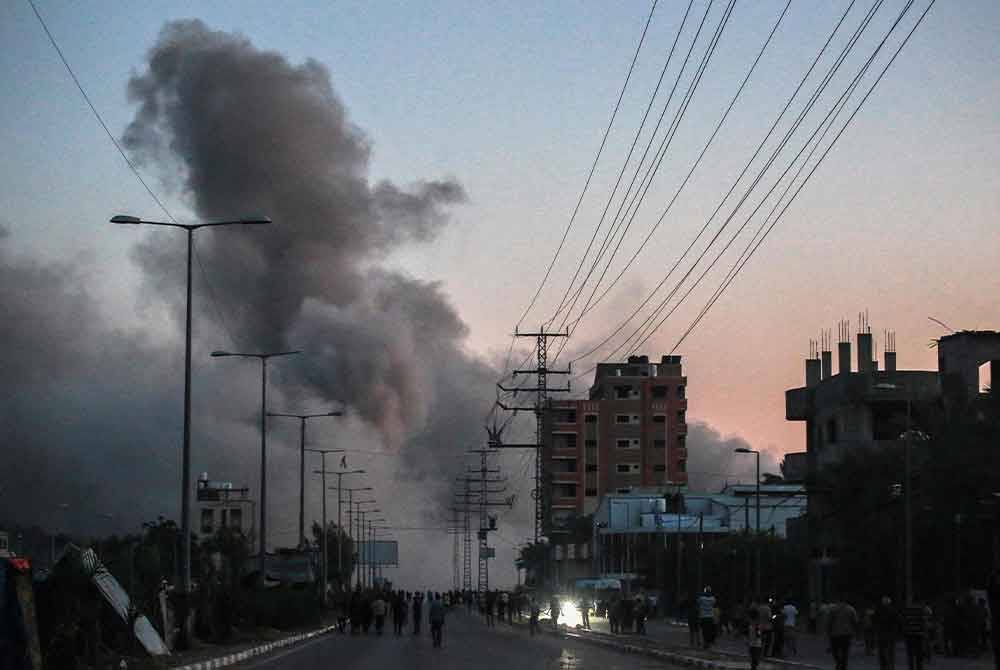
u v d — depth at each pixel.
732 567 105.62
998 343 94.94
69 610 35.44
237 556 70.44
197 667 40.34
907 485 58.50
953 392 80.50
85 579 36.03
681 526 149.25
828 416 106.06
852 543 81.94
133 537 56.56
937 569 76.44
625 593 116.88
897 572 77.75
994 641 18.62
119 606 41.50
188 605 48.75
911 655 37.78
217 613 57.81
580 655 52.97
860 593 81.50
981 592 61.94
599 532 162.00
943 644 57.44
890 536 79.31
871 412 102.12
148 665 38.50
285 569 95.81
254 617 68.19
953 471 71.00
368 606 82.25
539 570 131.62
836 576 84.44
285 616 75.38
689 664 46.50
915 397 98.81
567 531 178.88
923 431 81.31
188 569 49.16
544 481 107.31
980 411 75.81
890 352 110.94
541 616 120.88
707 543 148.25
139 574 46.03
